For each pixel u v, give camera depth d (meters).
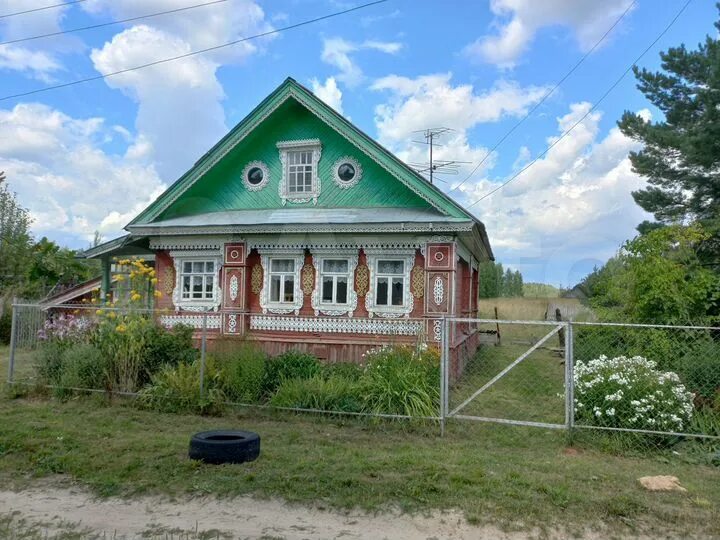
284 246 14.03
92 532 4.90
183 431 8.17
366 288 13.48
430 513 5.25
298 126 14.77
